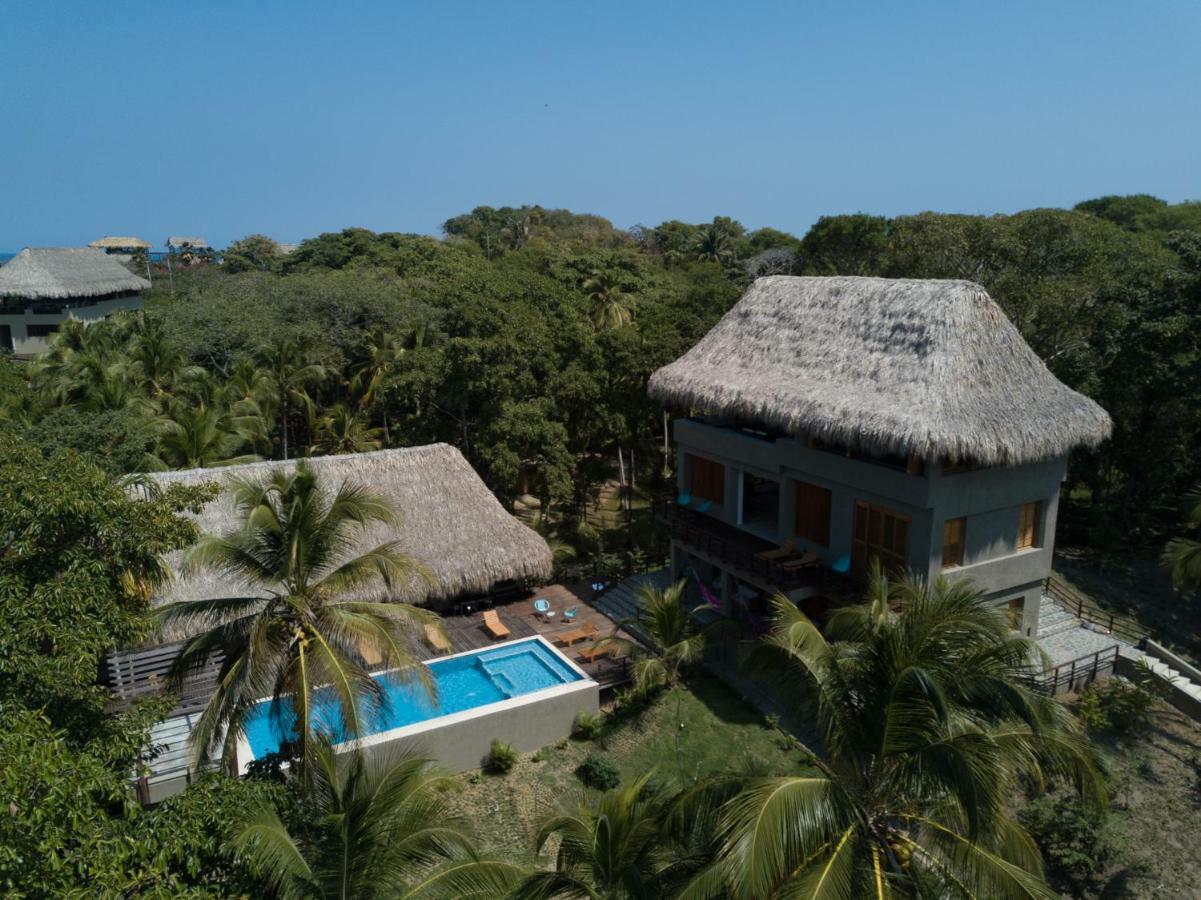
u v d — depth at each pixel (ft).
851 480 75.00
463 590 83.46
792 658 41.45
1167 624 90.99
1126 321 102.47
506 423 106.73
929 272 124.77
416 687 70.18
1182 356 100.53
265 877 34.30
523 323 112.06
